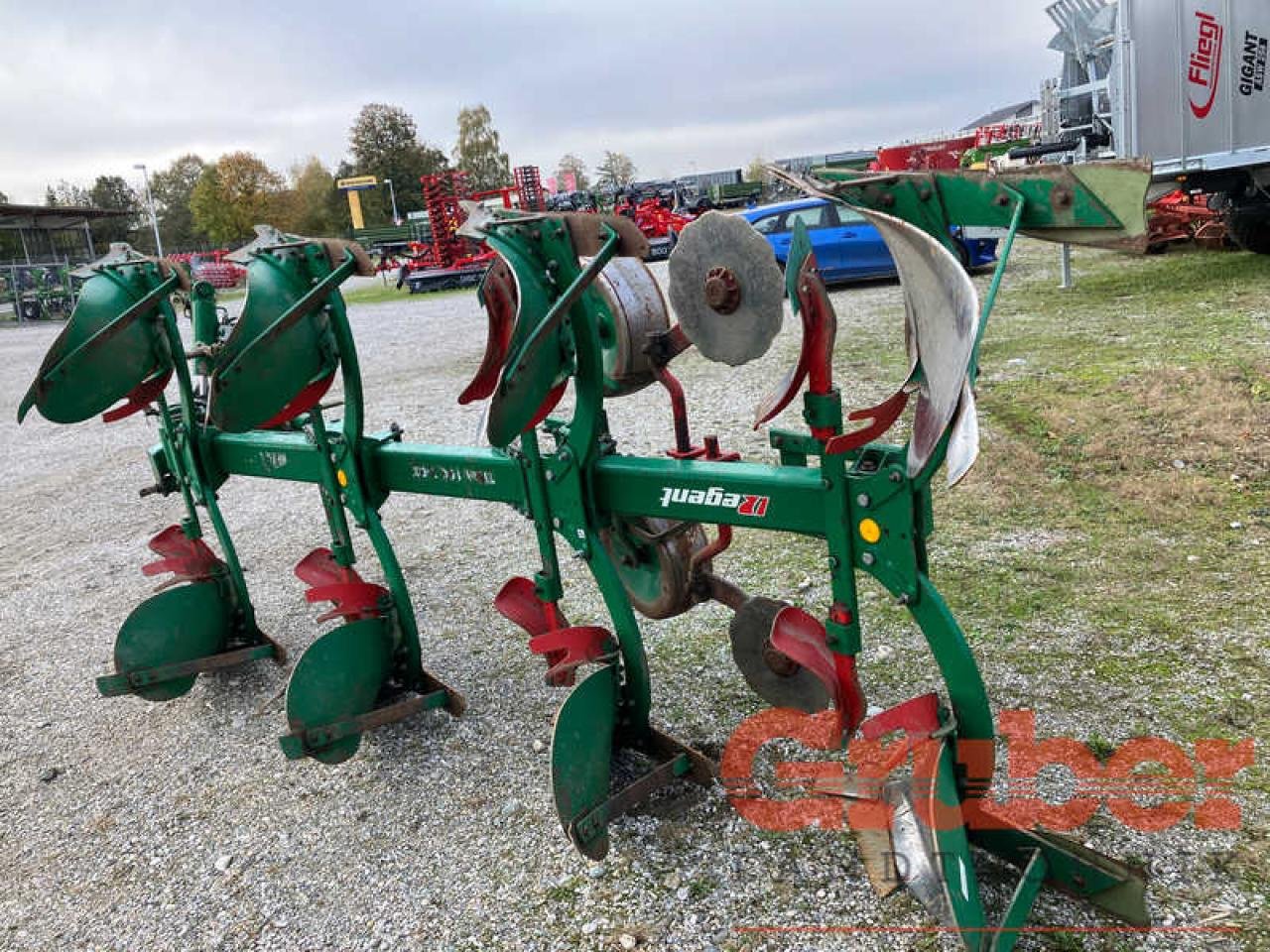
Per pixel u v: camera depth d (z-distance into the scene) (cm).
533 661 403
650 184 2583
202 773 350
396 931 257
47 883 298
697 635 400
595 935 244
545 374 257
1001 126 2247
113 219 7544
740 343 240
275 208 6262
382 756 344
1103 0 1194
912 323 207
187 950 261
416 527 604
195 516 421
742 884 255
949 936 228
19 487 866
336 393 1109
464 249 2633
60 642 491
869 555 225
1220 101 952
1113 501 466
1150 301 911
